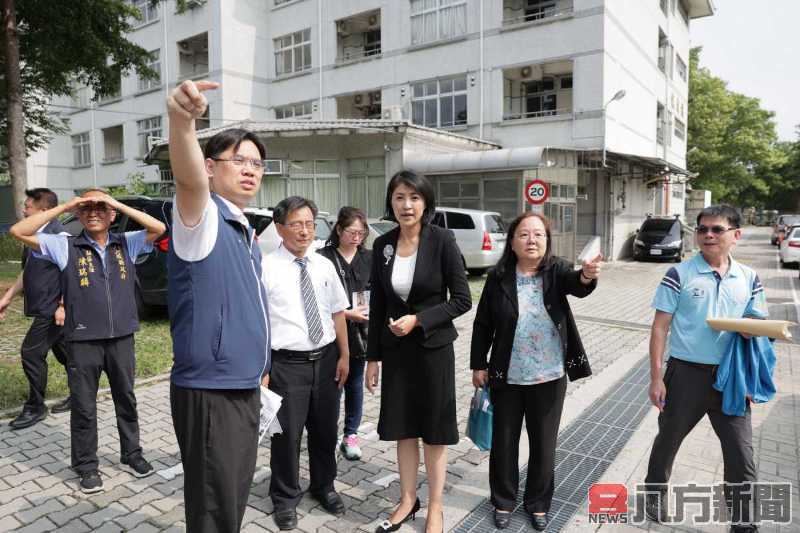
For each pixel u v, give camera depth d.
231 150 2.04
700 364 2.82
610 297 11.51
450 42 19.55
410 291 2.84
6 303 4.33
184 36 24.70
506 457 3.01
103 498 3.29
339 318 3.19
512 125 18.62
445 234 2.89
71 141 31.72
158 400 4.96
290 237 3.02
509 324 2.93
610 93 17.61
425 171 15.97
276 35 24.36
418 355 2.83
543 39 17.80
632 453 3.90
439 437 2.84
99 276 3.46
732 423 2.81
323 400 3.06
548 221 2.94
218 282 1.95
